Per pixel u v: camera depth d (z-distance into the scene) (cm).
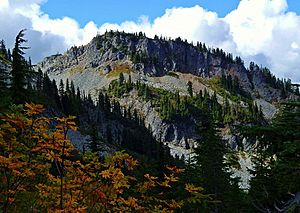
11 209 728
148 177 819
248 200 2105
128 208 809
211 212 2359
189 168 2866
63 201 738
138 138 13625
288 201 1558
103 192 725
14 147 673
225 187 2816
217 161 2825
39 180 774
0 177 688
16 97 1920
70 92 13500
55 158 670
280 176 1132
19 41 2041
